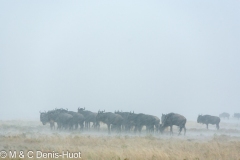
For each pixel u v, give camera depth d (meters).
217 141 133.38
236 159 91.38
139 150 96.50
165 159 87.06
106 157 86.94
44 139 125.31
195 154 95.50
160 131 177.00
